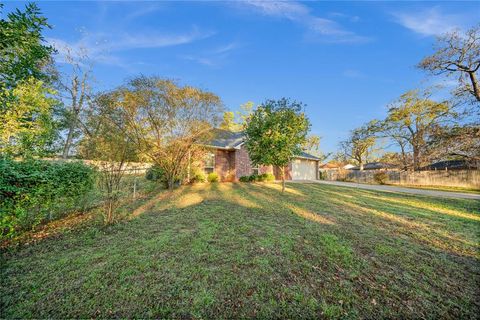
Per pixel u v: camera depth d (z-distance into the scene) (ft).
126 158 16.28
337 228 14.38
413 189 42.27
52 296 7.11
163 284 7.80
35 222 12.55
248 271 8.75
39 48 14.98
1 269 8.77
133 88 28.12
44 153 17.54
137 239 12.17
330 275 8.58
